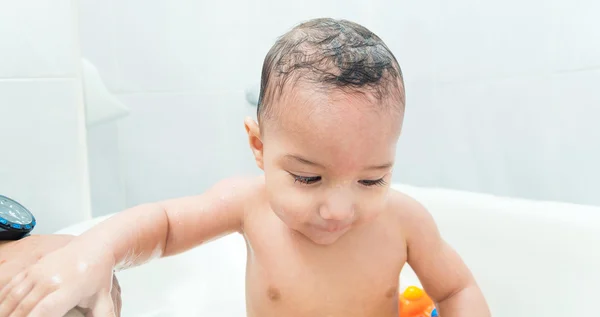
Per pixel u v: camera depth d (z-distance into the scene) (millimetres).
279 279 605
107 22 1143
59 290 420
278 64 486
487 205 866
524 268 791
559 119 999
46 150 1064
